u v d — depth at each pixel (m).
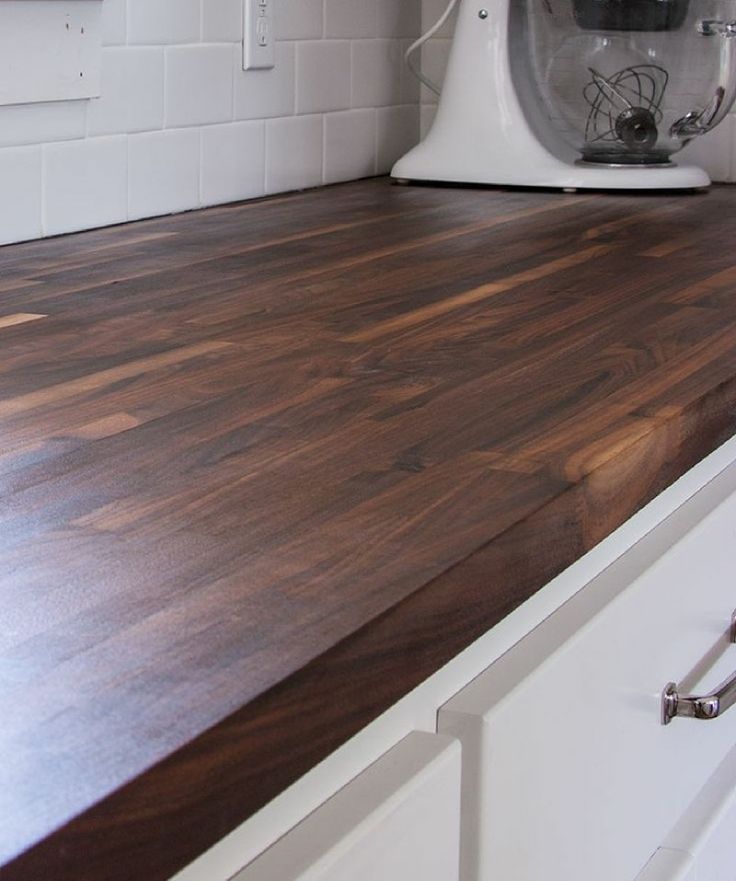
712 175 2.02
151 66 1.58
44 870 0.32
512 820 0.56
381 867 0.46
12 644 0.42
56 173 1.45
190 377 0.80
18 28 1.35
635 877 0.74
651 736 0.73
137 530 0.53
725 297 1.06
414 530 0.53
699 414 0.76
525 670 0.56
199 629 0.43
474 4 1.85
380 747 0.49
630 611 0.66
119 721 0.37
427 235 1.42
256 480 0.60
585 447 0.65
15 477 0.60
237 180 1.76
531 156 1.86
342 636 0.43
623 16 1.78
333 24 1.92
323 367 0.82
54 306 1.04
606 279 1.14
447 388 0.77
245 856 0.42
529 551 0.56
